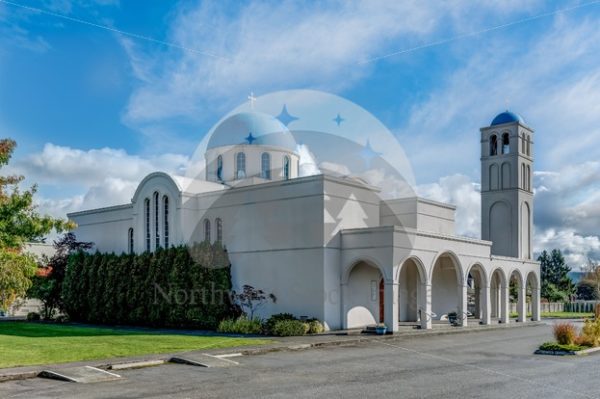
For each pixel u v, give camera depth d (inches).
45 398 493.0
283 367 677.9
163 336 1029.2
